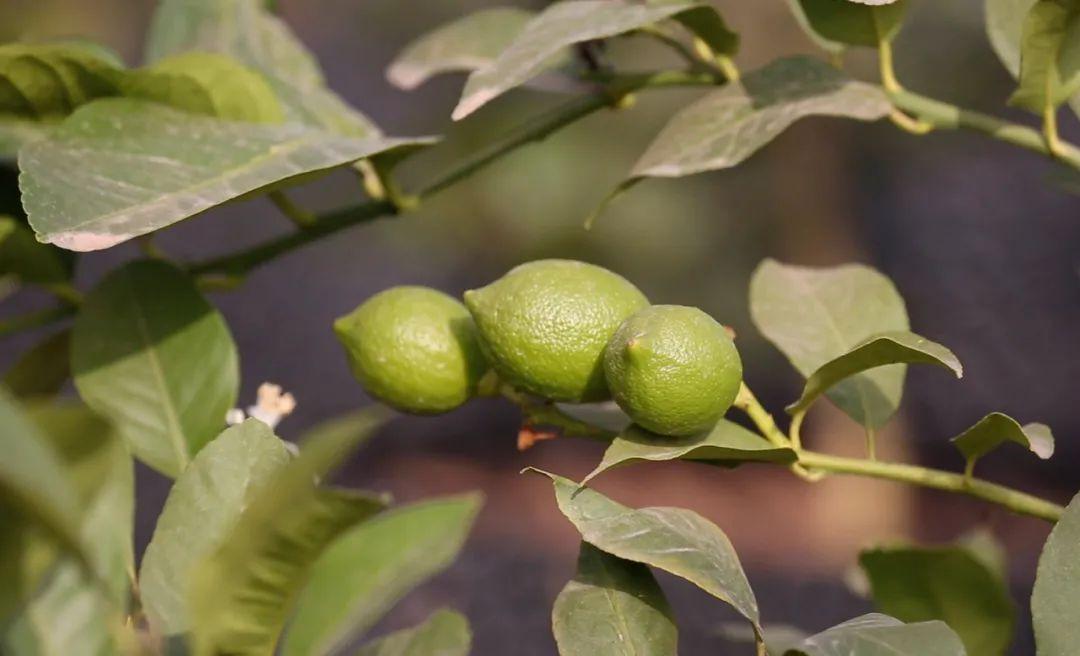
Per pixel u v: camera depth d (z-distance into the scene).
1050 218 3.42
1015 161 3.48
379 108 3.50
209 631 0.78
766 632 0.99
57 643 0.77
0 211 0.93
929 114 0.93
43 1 2.56
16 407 0.72
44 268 0.95
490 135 2.87
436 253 3.20
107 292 0.89
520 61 0.88
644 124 2.86
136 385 0.89
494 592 2.70
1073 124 2.87
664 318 0.84
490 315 0.86
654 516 0.83
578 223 2.89
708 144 0.92
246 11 1.03
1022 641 2.29
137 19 2.95
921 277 3.37
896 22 0.93
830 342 0.93
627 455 0.84
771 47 2.53
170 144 0.88
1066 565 0.83
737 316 3.03
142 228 0.85
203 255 3.54
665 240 2.91
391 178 0.96
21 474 0.72
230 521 0.81
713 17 0.93
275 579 0.78
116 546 0.78
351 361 0.90
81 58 0.90
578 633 0.82
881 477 0.88
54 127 0.91
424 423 3.47
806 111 0.91
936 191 3.41
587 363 0.86
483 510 3.18
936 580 0.94
